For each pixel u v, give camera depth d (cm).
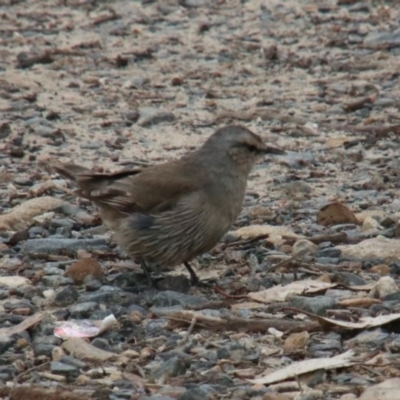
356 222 1452
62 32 2336
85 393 940
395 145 1800
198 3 2462
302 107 1958
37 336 1086
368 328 1061
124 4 2478
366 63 2138
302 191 1602
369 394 918
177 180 1230
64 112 1942
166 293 1178
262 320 1085
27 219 1455
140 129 1878
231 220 1253
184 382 965
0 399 940
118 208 1240
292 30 2311
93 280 1238
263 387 948
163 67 2155
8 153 1767
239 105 1973
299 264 1276
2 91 2027
